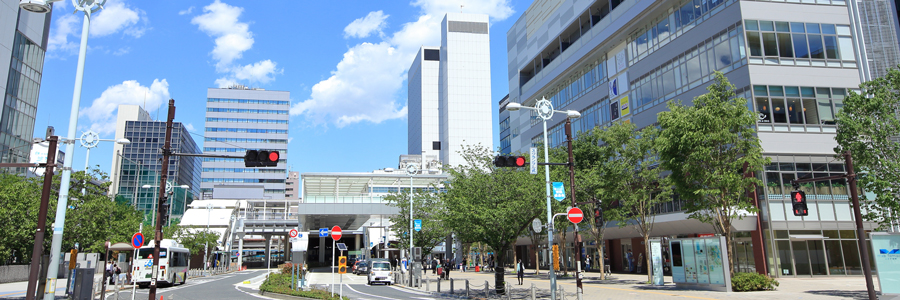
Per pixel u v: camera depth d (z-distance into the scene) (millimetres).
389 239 75625
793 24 33719
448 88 154250
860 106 20516
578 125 50812
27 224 30219
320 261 96812
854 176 17984
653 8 39500
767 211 31312
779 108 32406
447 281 38406
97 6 18047
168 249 33719
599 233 33969
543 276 41750
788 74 32875
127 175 121312
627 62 43531
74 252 22172
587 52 48062
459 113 152875
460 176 28609
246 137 172000
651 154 31562
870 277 17250
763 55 32812
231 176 167750
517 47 66062
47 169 15500
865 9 36188
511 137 67062
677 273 26094
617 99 44562
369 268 37625
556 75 54156
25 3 16188
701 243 24328
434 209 45375
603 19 46250
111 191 111812
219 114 171500
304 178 59938
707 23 35625
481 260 68500
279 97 177125
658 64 39812
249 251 142625
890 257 17312
